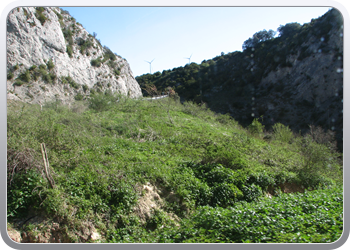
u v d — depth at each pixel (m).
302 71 37.72
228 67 54.72
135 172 6.45
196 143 10.40
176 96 22.47
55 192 4.98
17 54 19.75
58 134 7.56
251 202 6.66
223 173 7.29
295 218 5.05
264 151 11.54
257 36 54.91
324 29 36.59
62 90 23.06
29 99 19.08
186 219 5.61
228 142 11.56
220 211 5.58
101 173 5.97
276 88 40.59
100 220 5.04
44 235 4.57
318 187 9.11
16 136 6.48
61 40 24.94
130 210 5.39
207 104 45.91
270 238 4.07
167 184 6.42
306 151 10.41
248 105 41.91
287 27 48.56
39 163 5.57
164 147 9.27
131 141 9.47
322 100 33.16
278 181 8.45
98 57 32.78
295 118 34.34
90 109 15.39
